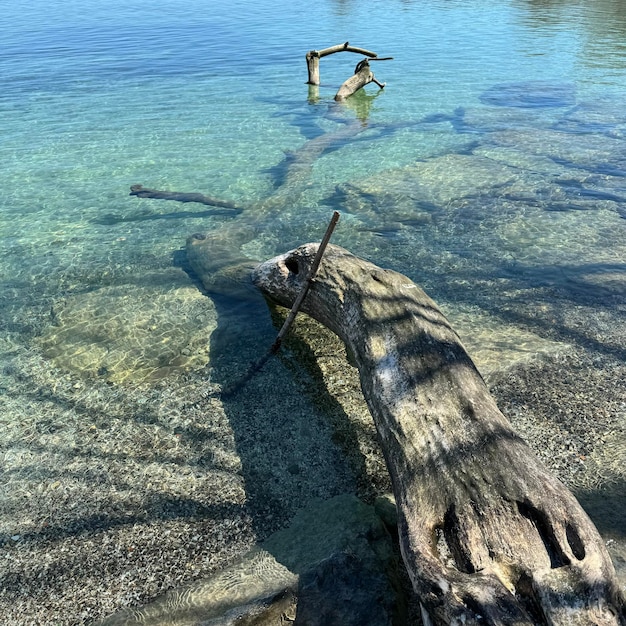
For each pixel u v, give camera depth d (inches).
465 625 89.5
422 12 1384.1
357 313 185.2
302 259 228.2
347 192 394.6
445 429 127.9
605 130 504.1
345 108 617.3
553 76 716.7
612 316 235.0
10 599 129.7
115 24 1274.6
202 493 157.4
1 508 155.3
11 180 431.2
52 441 179.6
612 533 133.1
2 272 295.9
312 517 146.0
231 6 1665.8
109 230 347.6
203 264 290.7
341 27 1176.2
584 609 88.2
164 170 449.7
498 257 293.1
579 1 1473.9
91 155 484.4
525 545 100.7
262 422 184.5
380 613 114.3
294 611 117.6
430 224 337.1
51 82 731.4
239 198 393.7
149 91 687.7
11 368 217.6
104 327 242.7
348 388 199.5
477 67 786.8
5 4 1753.2
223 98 659.4
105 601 127.5
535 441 168.2
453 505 112.5
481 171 423.2
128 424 185.9
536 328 229.8
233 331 237.3
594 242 305.1
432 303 184.7
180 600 125.0
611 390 189.6
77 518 150.9
